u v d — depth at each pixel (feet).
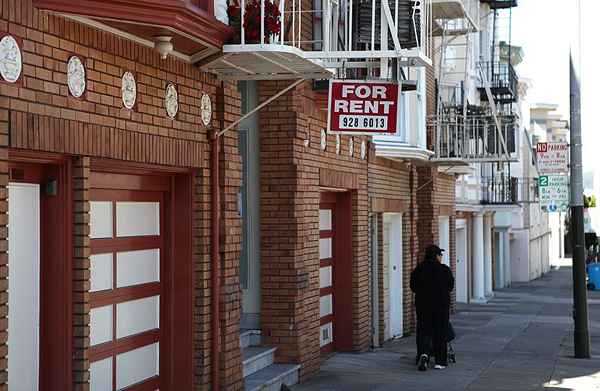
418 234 88.84
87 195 29.71
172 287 37.93
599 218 317.42
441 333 58.08
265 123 49.88
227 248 40.01
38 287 29.27
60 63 28.19
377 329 68.33
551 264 253.03
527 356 66.18
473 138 86.99
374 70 50.21
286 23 43.39
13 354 28.27
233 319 40.78
